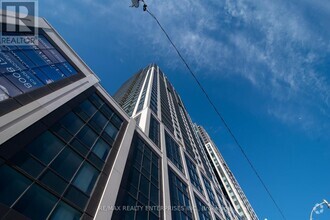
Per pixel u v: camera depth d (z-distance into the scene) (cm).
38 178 1280
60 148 1570
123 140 2511
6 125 1217
